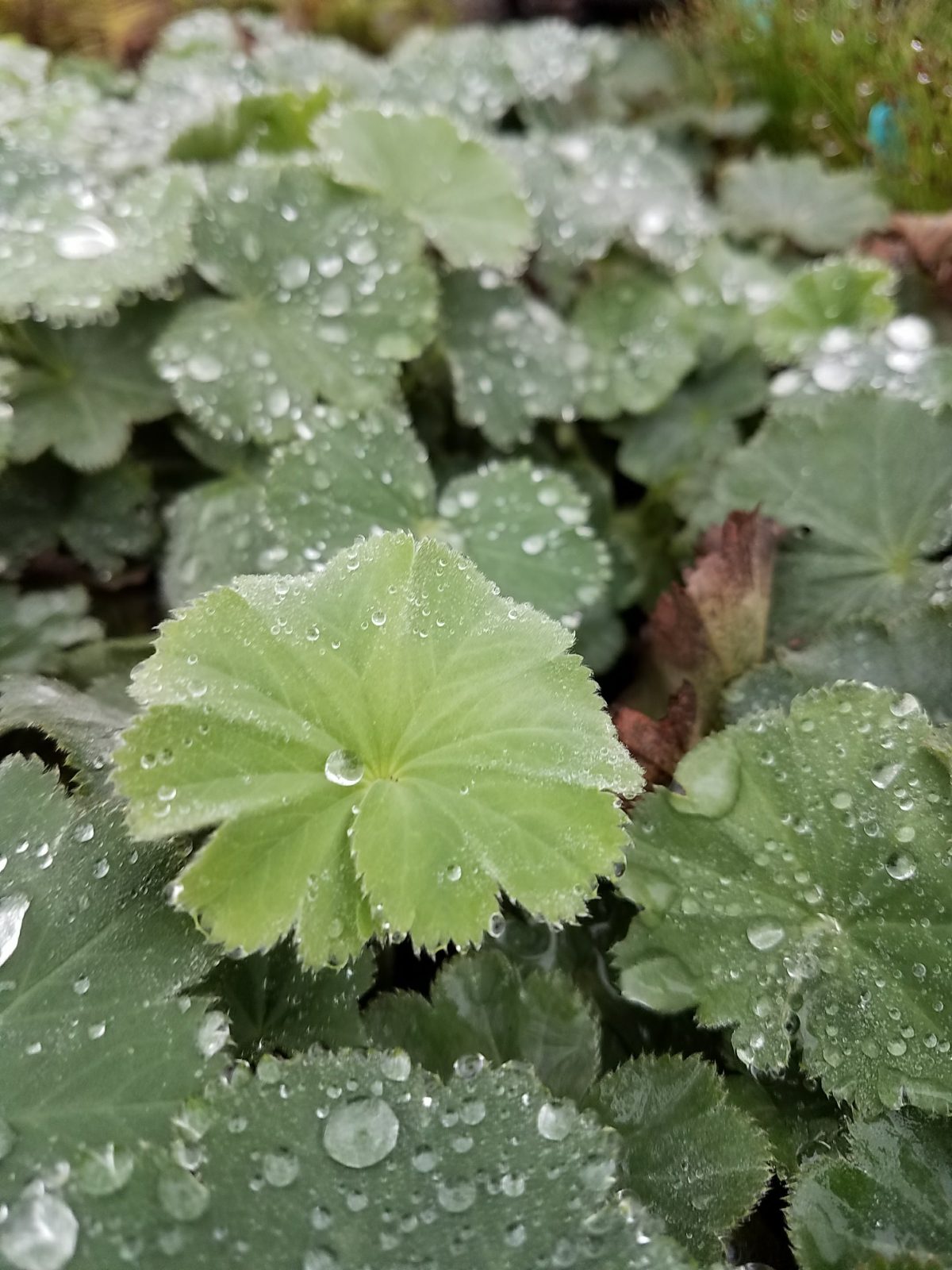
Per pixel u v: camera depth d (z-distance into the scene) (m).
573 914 0.12
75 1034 0.12
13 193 0.21
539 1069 0.13
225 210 0.20
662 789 0.15
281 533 0.18
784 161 0.29
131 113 0.26
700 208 0.27
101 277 0.19
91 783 0.14
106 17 0.32
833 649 0.17
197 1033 0.12
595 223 0.25
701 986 0.14
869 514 0.19
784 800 0.14
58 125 0.24
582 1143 0.11
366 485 0.19
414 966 0.15
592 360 0.23
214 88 0.26
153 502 0.20
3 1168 0.11
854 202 0.28
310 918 0.12
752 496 0.20
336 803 0.13
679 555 0.21
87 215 0.20
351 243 0.21
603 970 0.15
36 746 0.15
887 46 0.27
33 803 0.13
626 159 0.27
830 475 0.19
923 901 0.13
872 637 0.17
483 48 0.29
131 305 0.21
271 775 0.12
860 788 0.14
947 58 0.26
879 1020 0.13
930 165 0.27
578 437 0.24
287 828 0.12
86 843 0.13
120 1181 0.11
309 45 0.29
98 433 0.20
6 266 0.19
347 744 0.13
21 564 0.20
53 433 0.20
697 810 0.14
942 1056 0.13
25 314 0.19
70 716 0.15
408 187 0.22
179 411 0.21
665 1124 0.13
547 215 0.25
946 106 0.26
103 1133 0.11
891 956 0.13
